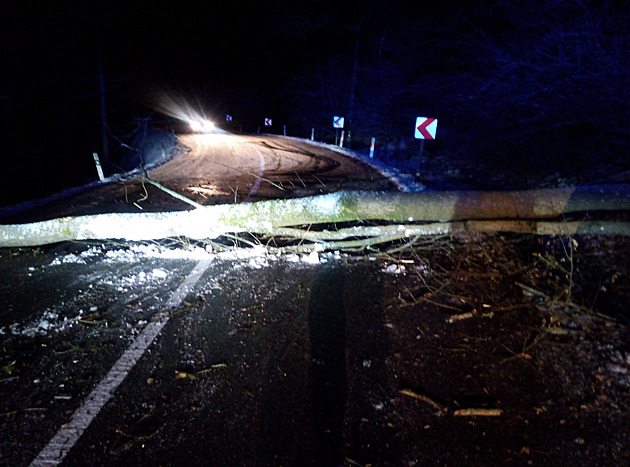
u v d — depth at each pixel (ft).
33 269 15.90
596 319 11.51
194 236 18.20
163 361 10.02
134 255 17.25
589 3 39.27
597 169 34.71
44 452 7.54
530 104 46.83
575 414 8.30
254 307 12.62
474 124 58.49
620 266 14.53
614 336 10.71
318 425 8.07
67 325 11.69
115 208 25.49
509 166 41.52
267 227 17.80
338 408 8.49
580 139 42.27
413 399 8.75
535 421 8.15
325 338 10.93
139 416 8.33
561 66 42.39
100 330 11.42
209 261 16.53
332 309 12.48
